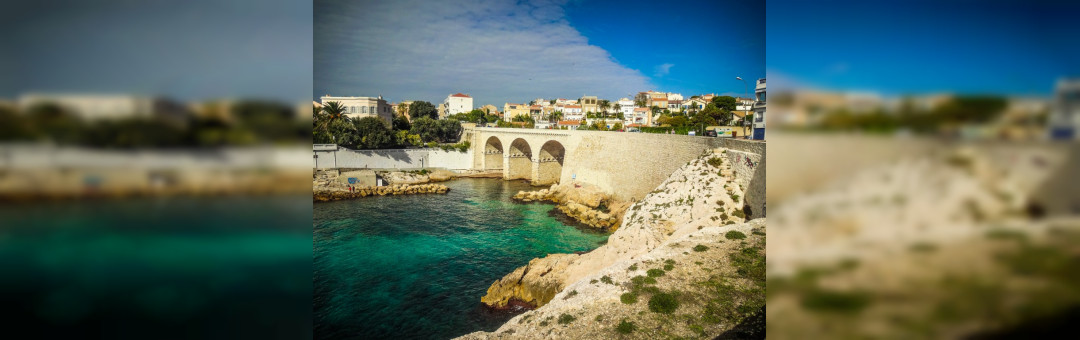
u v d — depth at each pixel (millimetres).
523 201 45969
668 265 16172
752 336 11188
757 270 15203
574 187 45188
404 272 24422
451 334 17656
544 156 55500
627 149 39719
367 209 40438
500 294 20906
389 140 56875
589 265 21328
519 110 107312
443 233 32781
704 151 29547
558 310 14391
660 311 13164
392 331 17828
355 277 23500
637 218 26391
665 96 103000
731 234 18547
